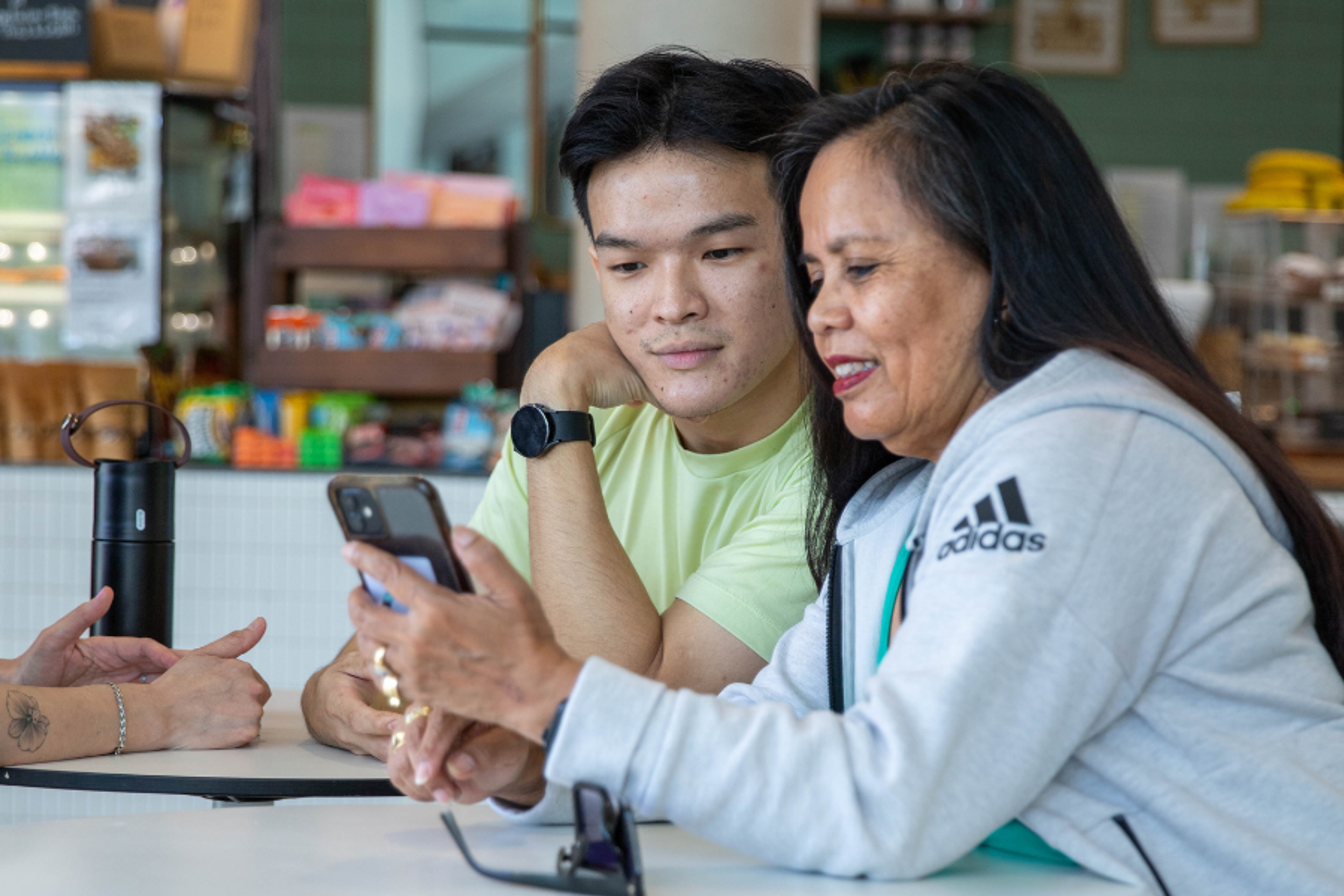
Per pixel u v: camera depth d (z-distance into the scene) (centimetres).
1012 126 94
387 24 751
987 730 80
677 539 153
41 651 136
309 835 97
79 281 416
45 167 421
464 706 83
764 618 130
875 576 110
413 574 81
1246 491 92
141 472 143
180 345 439
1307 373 500
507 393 413
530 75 761
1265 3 792
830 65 775
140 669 141
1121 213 101
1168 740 87
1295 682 89
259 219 493
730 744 80
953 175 92
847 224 94
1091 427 86
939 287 94
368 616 82
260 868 87
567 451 134
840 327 96
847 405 98
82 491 346
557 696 82
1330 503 350
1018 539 83
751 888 82
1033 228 93
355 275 545
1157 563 85
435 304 448
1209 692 87
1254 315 525
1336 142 796
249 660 345
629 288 134
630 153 130
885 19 762
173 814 104
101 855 90
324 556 345
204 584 345
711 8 344
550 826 100
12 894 80
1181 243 791
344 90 745
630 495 157
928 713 80
